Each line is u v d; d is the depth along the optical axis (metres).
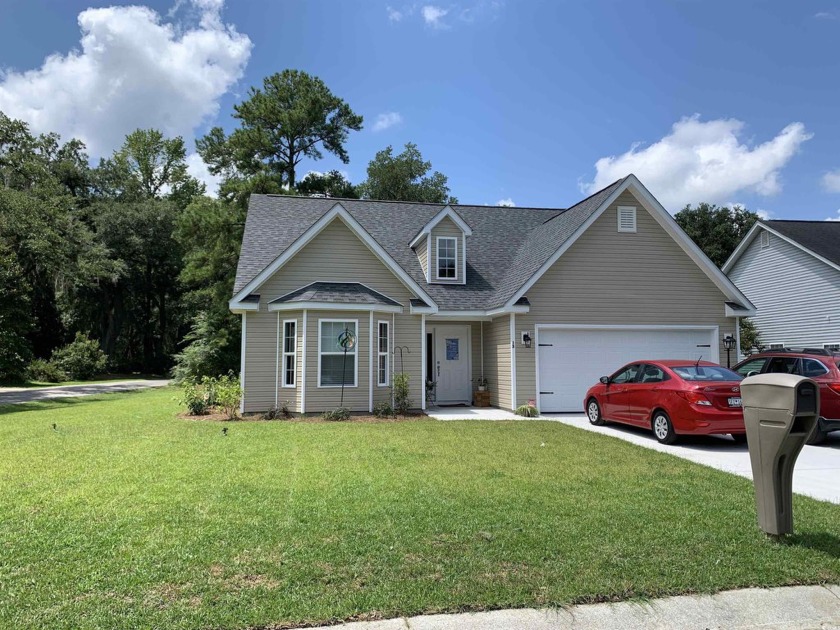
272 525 4.82
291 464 7.43
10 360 27.17
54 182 32.03
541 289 15.06
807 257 22.92
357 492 5.98
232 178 32.53
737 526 5.00
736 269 27.28
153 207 43.78
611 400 11.78
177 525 4.79
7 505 5.34
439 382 16.75
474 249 18.42
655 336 15.62
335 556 4.14
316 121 35.97
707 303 15.89
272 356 14.05
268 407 13.90
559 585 3.71
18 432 10.31
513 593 3.58
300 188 36.03
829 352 11.37
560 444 9.39
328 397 13.62
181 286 43.94
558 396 14.93
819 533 4.86
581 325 15.14
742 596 3.69
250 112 34.78
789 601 3.65
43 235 29.08
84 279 35.31
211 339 23.34
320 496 5.80
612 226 15.57
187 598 3.45
